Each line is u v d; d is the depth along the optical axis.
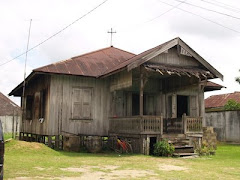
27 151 12.83
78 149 15.16
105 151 15.62
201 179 8.37
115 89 16.83
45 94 17.11
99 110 17.44
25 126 21.61
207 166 11.10
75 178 7.94
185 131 15.39
